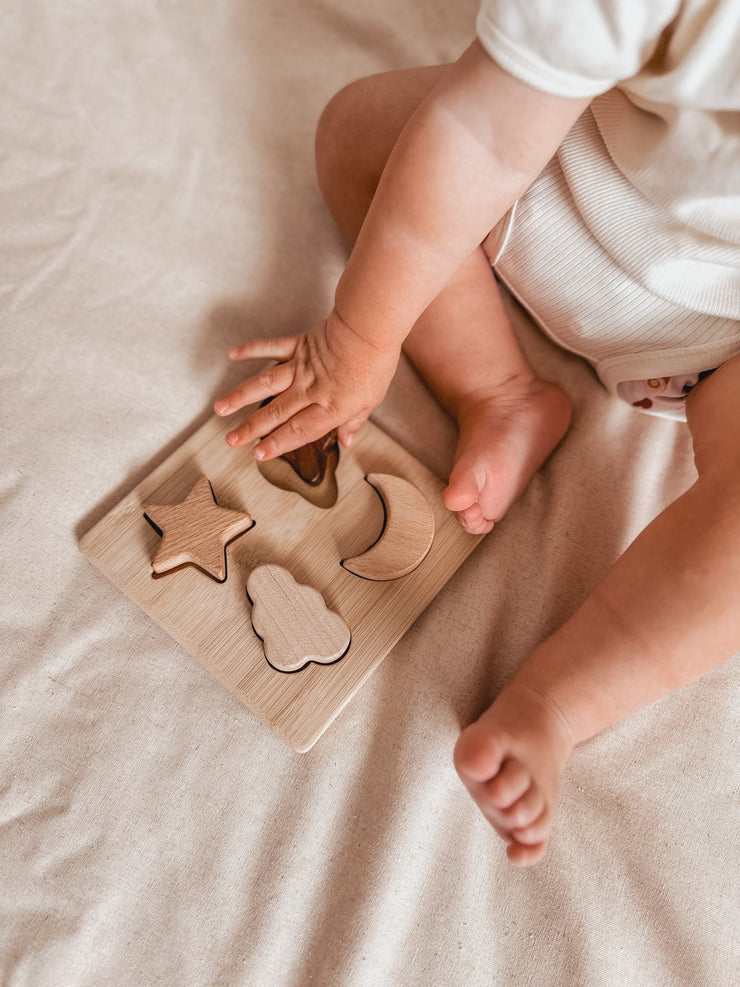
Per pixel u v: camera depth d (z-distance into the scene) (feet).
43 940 1.65
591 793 1.91
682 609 1.65
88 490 2.11
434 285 1.79
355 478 2.21
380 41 2.94
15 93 2.66
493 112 1.49
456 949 1.73
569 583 2.14
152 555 2.02
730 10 1.39
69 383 2.23
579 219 1.97
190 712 1.90
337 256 2.57
